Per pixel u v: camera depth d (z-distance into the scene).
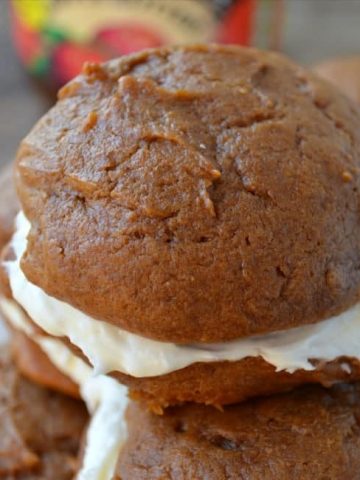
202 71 0.16
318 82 0.16
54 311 0.15
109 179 0.14
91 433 0.18
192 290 0.14
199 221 0.14
